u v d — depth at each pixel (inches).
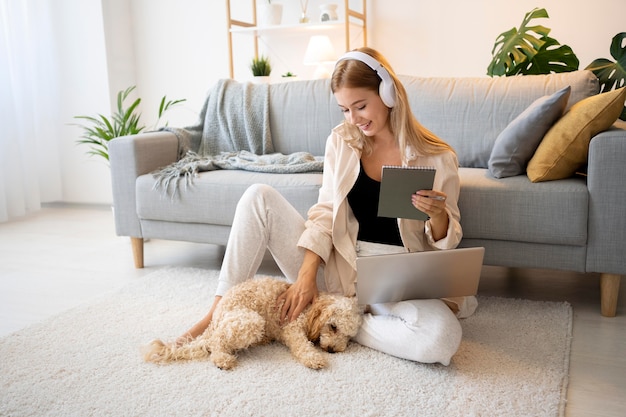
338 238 65.6
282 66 157.1
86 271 101.4
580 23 126.7
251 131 113.1
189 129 116.6
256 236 66.9
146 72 168.7
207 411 51.9
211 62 162.2
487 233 78.4
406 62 143.6
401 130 62.2
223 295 66.2
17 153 146.9
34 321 78.1
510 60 116.0
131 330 71.5
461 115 98.7
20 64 149.4
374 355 62.0
